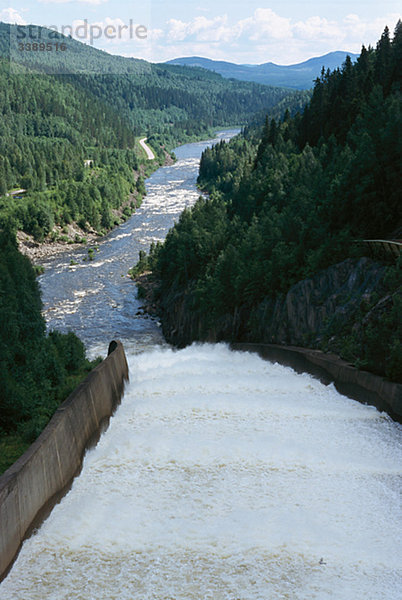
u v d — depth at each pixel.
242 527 20.69
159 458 26.64
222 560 18.73
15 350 38.72
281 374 45.28
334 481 24.34
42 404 35.97
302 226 71.81
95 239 189.50
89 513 21.91
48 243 181.12
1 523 17.97
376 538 20.17
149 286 132.00
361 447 28.14
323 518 21.38
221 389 38.97
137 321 112.50
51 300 124.06
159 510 21.98
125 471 25.62
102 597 17.16
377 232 59.62
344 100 137.62
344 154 82.25
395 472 25.31
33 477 20.77
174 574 18.11
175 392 38.22
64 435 24.52
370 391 34.75
